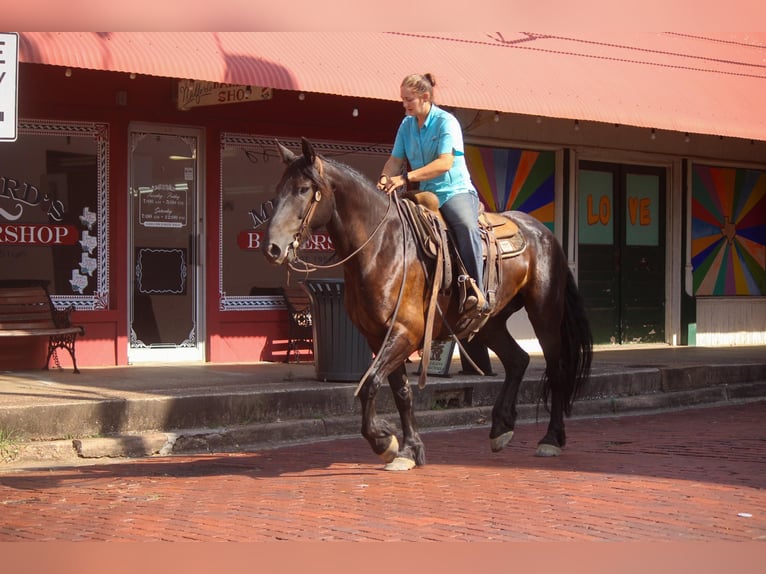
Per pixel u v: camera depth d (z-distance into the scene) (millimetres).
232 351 14039
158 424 9789
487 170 16172
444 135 8188
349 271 7973
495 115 13812
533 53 14930
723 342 19188
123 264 13242
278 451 9742
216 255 13906
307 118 14516
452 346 12148
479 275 8250
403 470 8391
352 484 7785
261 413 10406
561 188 16953
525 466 8625
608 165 17734
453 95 12969
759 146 19359
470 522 6395
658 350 17312
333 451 9703
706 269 18969
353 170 7906
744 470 8312
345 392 10984
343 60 12375
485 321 8555
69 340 12258
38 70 12680
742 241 19438
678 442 10078
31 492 7527
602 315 17719
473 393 11906
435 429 11328
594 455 9273
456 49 14039
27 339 12492
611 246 17797
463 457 9250
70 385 10891
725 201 19172
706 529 6191
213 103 12609
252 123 14133
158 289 13625
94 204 13141
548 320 9156
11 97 7109
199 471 8547
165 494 7430
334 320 11383
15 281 12727
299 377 11922
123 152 13234
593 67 15289
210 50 11297
